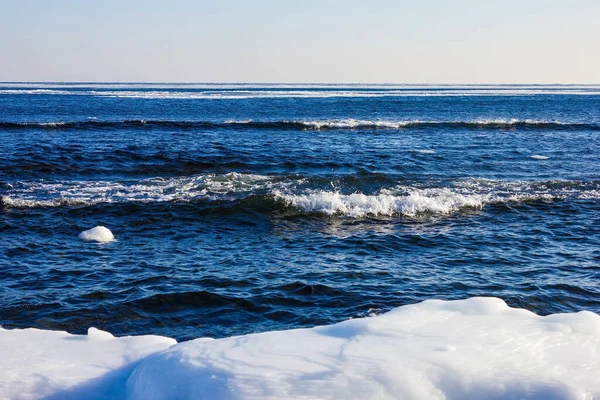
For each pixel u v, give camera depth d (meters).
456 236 13.95
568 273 11.35
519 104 78.88
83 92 118.25
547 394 4.00
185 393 4.12
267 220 15.23
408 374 4.13
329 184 19.08
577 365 4.29
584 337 4.73
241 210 15.91
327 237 13.79
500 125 39.88
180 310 9.26
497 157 26.09
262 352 4.52
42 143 27.36
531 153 27.48
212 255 12.29
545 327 4.91
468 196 17.67
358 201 16.45
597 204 17.36
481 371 4.19
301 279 10.70
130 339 5.82
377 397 3.98
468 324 4.95
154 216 15.30
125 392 4.61
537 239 13.82
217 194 17.53
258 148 26.97
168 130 34.44
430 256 12.40
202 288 10.12
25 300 9.50
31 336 5.92
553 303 9.84
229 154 24.81
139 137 30.64
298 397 3.94
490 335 4.72
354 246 13.07
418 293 10.10
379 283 10.58
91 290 10.02
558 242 13.63
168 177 20.22
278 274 10.99
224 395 3.98
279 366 4.26
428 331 4.81
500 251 12.81
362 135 33.31
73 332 8.41
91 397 4.57
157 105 65.31
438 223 15.14
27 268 11.22
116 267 11.35
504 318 5.13
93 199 16.72
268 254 12.41
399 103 77.31
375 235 13.94
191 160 23.08
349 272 11.16
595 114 58.16
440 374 4.18
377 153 26.34
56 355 5.38
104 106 62.88
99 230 13.59
